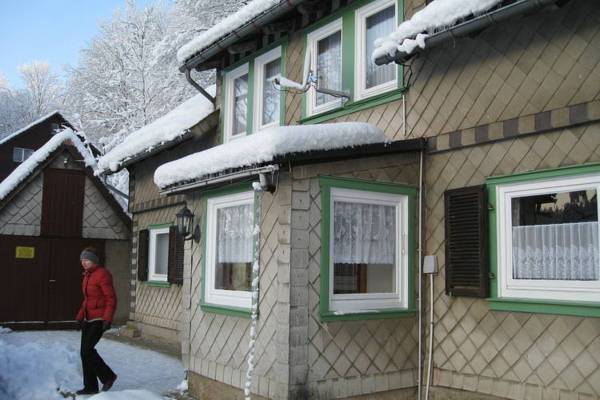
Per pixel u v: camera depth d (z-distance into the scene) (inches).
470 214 239.3
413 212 260.5
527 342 218.4
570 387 204.4
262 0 334.6
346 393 232.8
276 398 223.9
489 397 228.5
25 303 555.5
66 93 1152.8
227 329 264.7
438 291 253.0
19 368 307.7
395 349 248.7
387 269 255.4
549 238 217.5
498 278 230.1
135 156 475.5
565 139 212.8
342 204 244.2
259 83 387.9
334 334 232.5
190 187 278.7
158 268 506.0
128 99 925.8
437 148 256.7
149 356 407.2
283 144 219.9
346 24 318.0
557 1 200.1
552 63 217.9
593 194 206.5
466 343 239.6
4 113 1561.3
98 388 284.4
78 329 569.6
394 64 291.3
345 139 237.3
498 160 234.1
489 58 240.1
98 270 283.0
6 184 545.3
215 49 379.9
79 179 579.8
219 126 427.5
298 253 226.7
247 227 262.4
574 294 207.2
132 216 561.0
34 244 562.6
